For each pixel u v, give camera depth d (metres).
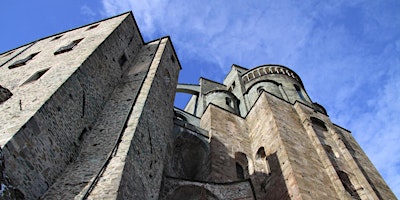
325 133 26.95
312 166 21.22
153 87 20.69
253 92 38.59
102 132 16.83
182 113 33.94
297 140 23.84
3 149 11.02
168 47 27.83
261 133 26.80
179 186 17.59
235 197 17.91
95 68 18.97
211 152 24.06
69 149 14.73
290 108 29.22
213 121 28.27
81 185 12.93
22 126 12.16
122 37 24.22
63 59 19.25
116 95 20.44
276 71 43.69
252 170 24.25
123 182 12.50
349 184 22.00
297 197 17.97
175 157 24.08
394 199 22.98
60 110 14.68
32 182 12.02
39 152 12.73
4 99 15.02
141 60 25.27
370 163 26.97
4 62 23.16
